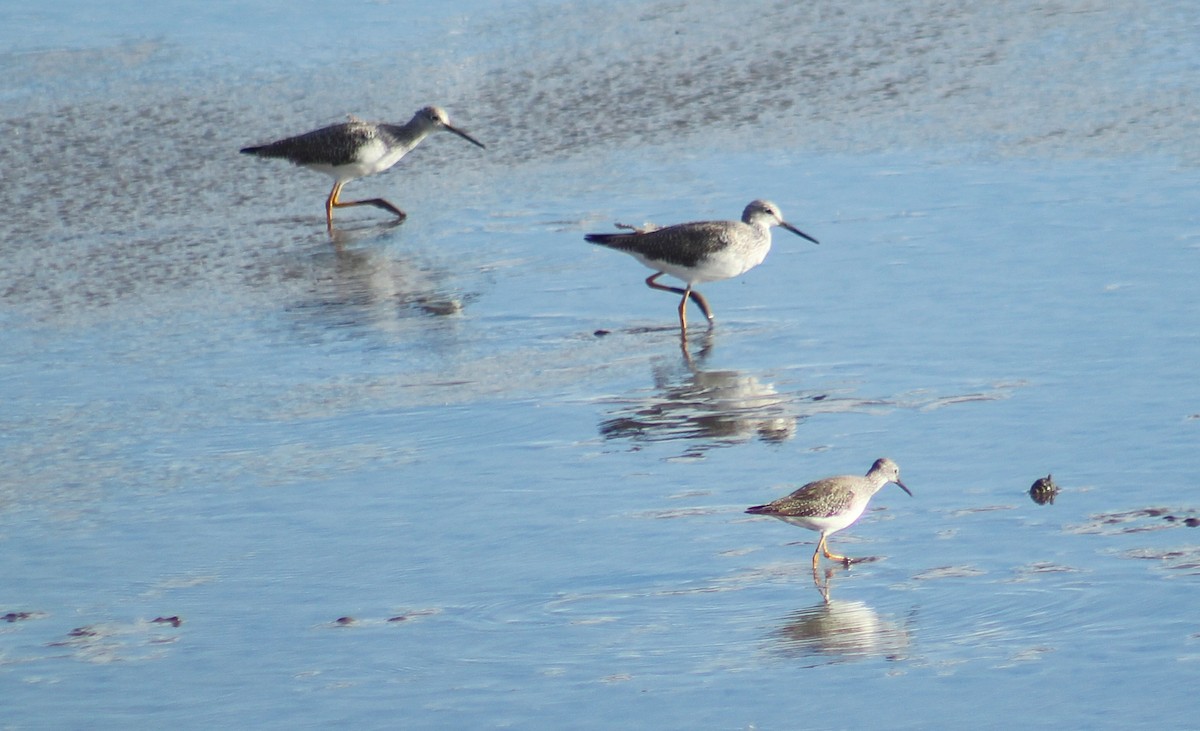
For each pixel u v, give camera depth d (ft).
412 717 34.58
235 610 40.45
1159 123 82.33
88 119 91.97
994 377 54.03
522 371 58.39
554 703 34.86
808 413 52.31
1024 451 47.57
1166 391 51.39
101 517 46.85
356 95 94.63
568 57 100.63
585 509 45.65
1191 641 35.70
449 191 81.97
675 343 60.54
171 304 67.62
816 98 90.89
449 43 104.58
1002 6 105.81
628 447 50.34
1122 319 58.34
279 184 83.56
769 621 38.27
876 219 72.43
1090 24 100.99
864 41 100.48
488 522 45.09
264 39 107.45
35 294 69.10
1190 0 104.27
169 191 82.07
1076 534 41.60
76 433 53.98
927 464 47.29
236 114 92.22
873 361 56.70
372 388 57.36
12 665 37.88
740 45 101.04
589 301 66.49
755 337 60.44
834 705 34.14
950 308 61.26
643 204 76.48
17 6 117.29
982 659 35.70
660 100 91.97
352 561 42.98
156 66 101.76
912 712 33.68
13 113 93.40
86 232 76.74
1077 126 83.10
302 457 50.98
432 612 39.65
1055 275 63.62
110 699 36.09
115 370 60.13
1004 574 39.70
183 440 52.95
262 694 36.01
